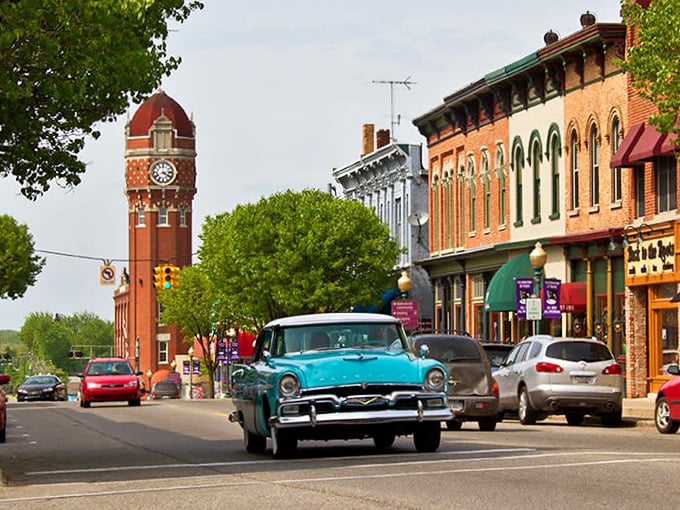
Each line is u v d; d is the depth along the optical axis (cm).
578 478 1850
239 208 8581
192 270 13000
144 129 17488
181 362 16888
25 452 3041
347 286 8281
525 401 3884
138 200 17475
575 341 3831
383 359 2348
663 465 2039
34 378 9094
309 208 8381
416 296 8406
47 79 2791
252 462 2384
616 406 3794
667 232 4744
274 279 8338
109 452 2920
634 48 3444
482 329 6675
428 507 1536
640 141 4834
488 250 6344
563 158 5659
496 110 6438
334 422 2283
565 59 5522
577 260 5531
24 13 2603
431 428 2391
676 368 3231
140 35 3053
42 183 3288
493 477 1883
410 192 8338
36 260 10700
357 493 1717
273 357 2452
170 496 1784
